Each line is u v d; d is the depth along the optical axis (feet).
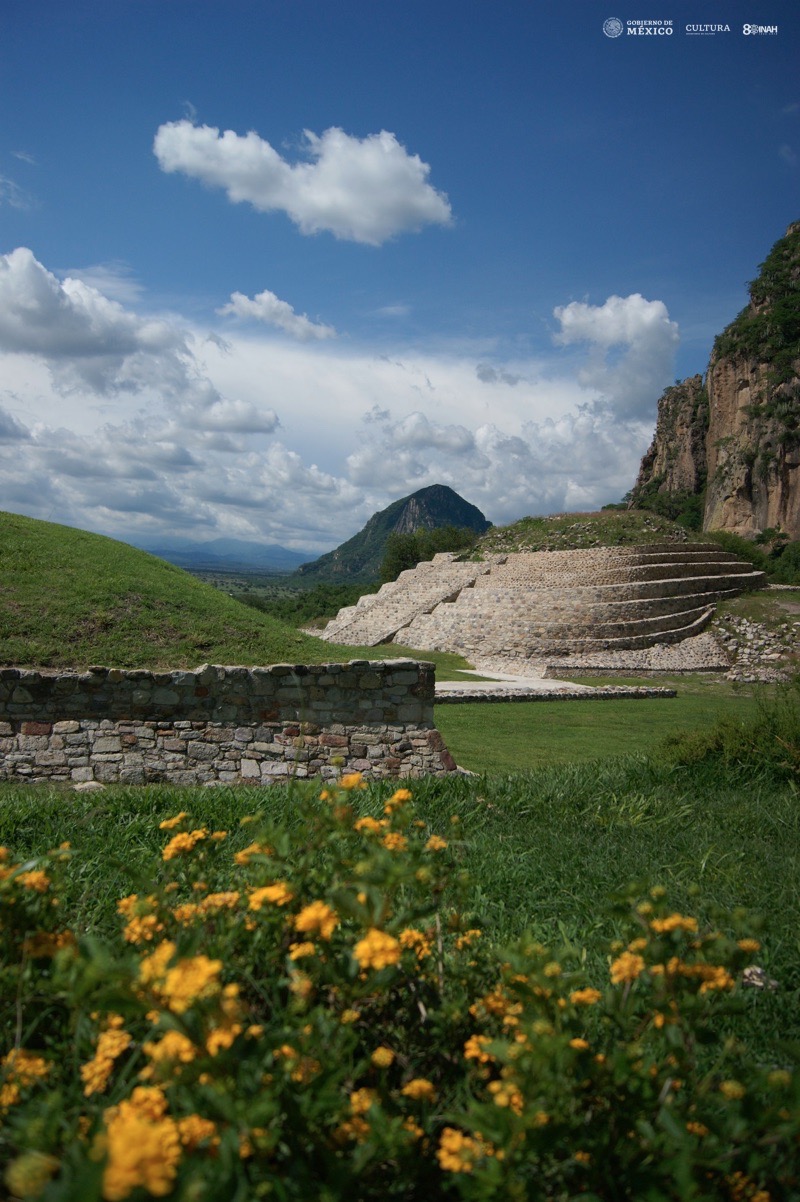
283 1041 6.47
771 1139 6.25
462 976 8.90
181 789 25.09
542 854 18.79
